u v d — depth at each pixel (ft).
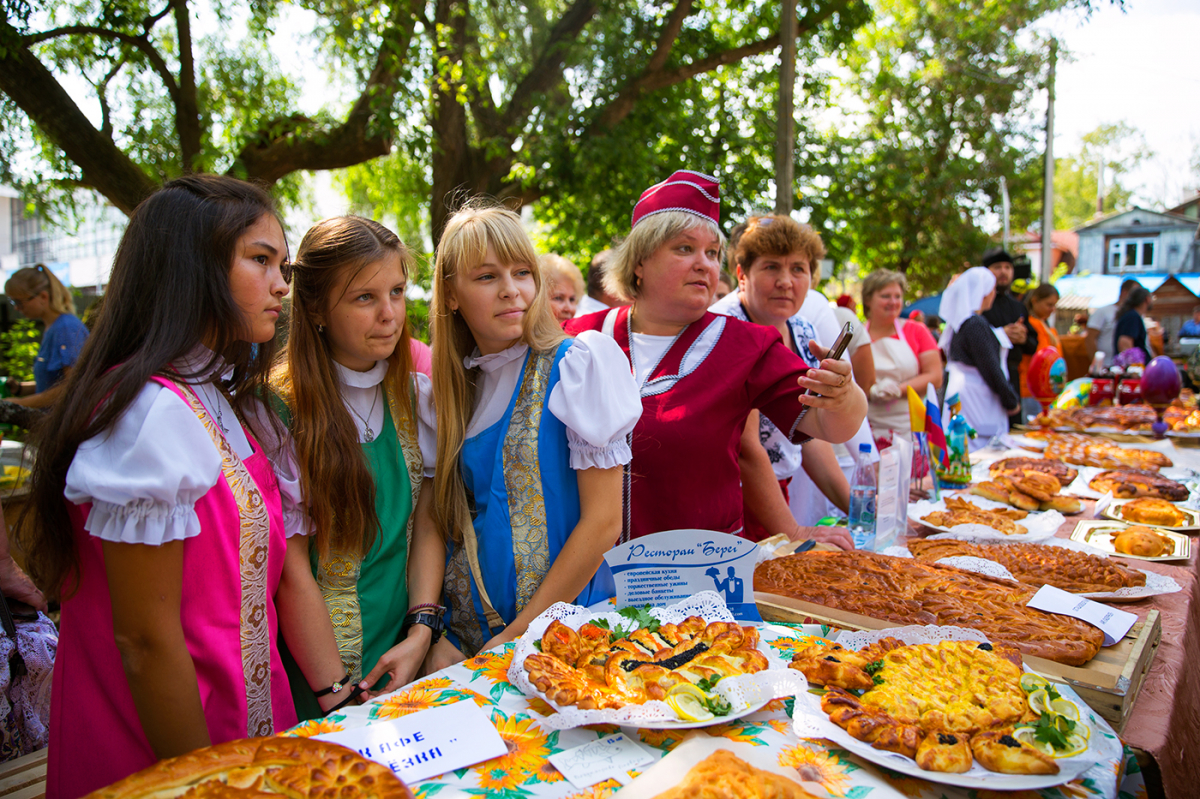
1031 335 19.66
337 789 3.01
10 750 6.34
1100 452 11.76
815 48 33.01
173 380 4.04
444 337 5.79
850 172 45.93
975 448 14.08
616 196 28.40
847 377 5.94
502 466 5.56
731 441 6.46
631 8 27.55
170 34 25.55
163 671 3.88
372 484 5.36
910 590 5.53
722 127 32.42
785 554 6.51
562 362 5.45
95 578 3.95
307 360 5.25
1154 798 3.77
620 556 5.11
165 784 3.03
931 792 3.24
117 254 4.24
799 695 3.88
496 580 5.56
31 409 9.98
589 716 3.58
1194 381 24.98
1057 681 4.09
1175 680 4.66
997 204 56.95
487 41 26.25
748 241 8.32
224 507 4.23
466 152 27.07
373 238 5.18
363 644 5.35
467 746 3.58
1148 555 6.92
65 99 19.93
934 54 55.88
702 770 3.15
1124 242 92.27
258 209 4.42
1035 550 6.61
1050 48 49.52
